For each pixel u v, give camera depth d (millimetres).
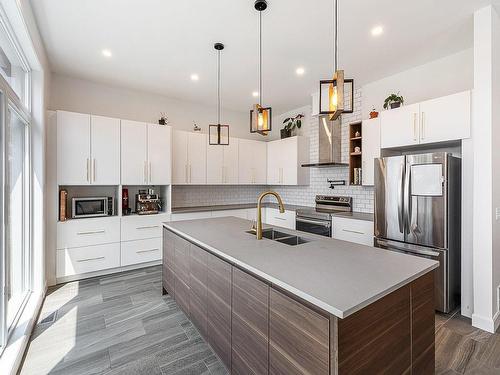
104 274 3604
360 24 2498
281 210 2135
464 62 2986
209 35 2697
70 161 3318
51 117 3207
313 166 4516
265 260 1523
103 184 3555
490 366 1804
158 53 3064
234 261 1572
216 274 1817
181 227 2621
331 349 992
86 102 3891
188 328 2268
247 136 5707
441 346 2029
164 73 3629
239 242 1972
